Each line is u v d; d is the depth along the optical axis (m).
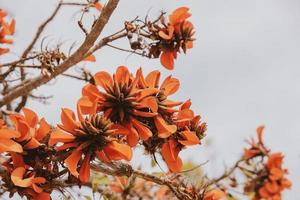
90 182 1.28
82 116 0.97
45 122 1.00
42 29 1.25
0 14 1.19
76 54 1.12
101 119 0.97
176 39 1.10
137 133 0.99
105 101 1.00
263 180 1.12
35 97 1.30
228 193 1.13
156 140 1.05
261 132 1.14
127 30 1.10
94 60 1.18
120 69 1.02
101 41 1.11
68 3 1.21
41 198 0.99
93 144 0.97
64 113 0.97
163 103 1.03
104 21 1.07
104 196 1.27
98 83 1.01
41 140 1.00
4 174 0.99
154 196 1.41
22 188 0.99
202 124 1.08
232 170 1.14
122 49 1.10
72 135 0.97
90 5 1.18
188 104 1.06
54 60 1.17
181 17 1.10
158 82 1.05
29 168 1.00
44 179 0.97
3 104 1.20
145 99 1.00
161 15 1.10
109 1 1.06
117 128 1.00
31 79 1.26
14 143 0.96
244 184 1.13
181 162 1.06
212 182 1.14
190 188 1.17
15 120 0.99
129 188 1.40
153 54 1.10
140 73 1.02
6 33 1.20
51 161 0.99
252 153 1.13
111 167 1.10
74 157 0.97
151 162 1.17
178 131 1.05
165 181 1.14
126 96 1.00
